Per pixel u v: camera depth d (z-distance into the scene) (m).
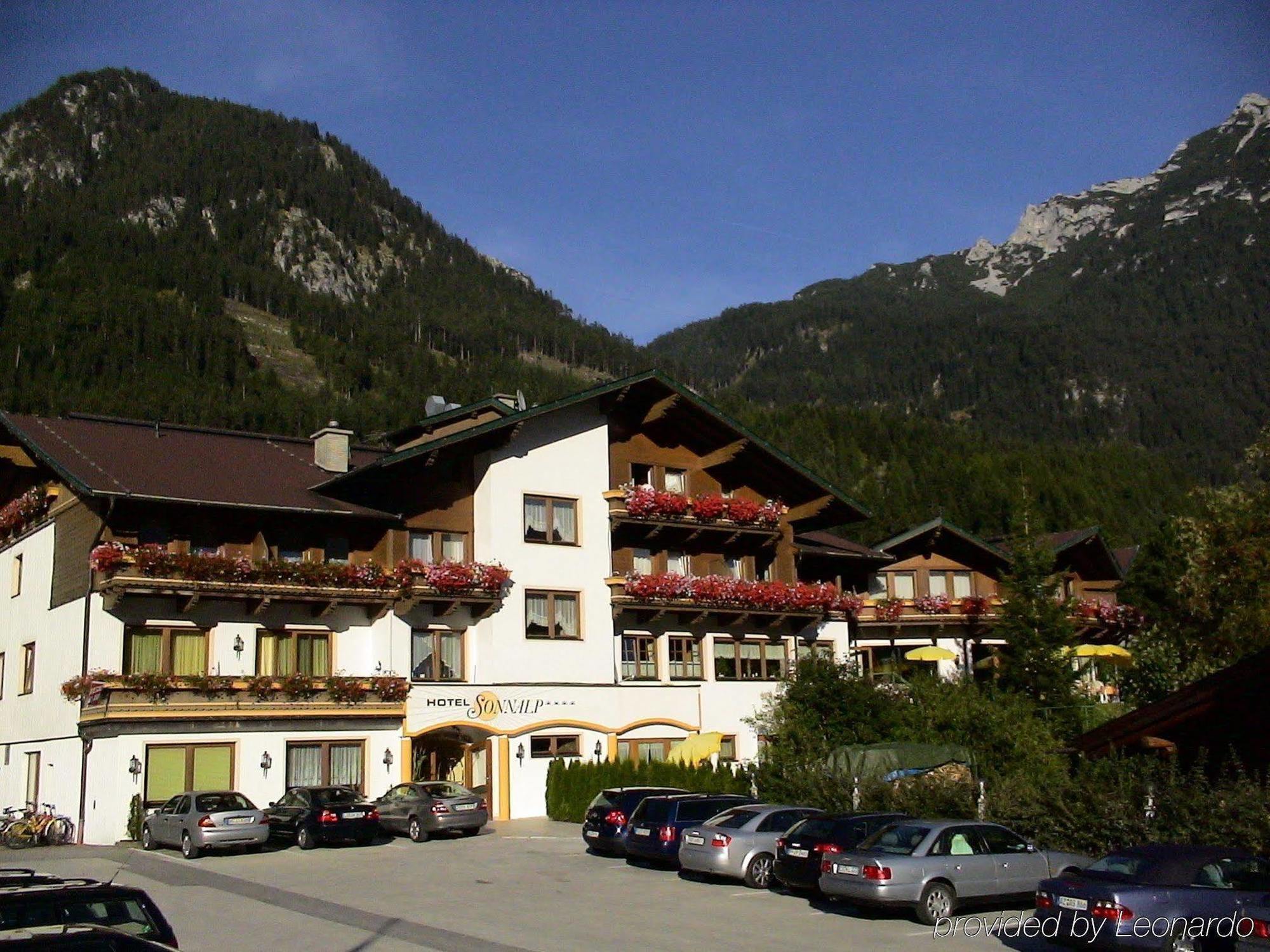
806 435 155.62
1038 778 32.09
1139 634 47.69
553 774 39.41
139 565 34.03
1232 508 36.50
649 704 43.09
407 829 33.69
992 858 21.33
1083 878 17.36
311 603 37.56
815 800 31.58
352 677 37.44
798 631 48.31
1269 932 14.21
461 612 40.31
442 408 47.50
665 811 27.16
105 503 34.78
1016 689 42.06
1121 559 69.62
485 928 19.94
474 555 40.78
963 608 50.50
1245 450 37.06
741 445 46.12
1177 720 24.39
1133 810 23.83
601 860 28.94
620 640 43.47
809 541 52.19
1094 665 51.34
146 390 174.75
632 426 45.41
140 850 31.45
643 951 18.00
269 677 36.00
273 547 37.62
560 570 42.03
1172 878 16.86
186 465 38.66
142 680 33.81
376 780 37.38
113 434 40.31
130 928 12.33
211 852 30.89
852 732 37.25
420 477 40.28
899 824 21.73
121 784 33.31
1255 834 21.55
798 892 23.80
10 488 42.88
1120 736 25.11
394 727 37.94
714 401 170.62
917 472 140.62
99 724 33.78
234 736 35.31
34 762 37.84
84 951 10.40
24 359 176.75
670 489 46.09
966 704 36.59
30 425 39.22
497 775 39.41
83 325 192.38
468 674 40.09
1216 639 35.38
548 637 41.34
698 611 44.16
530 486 41.91
